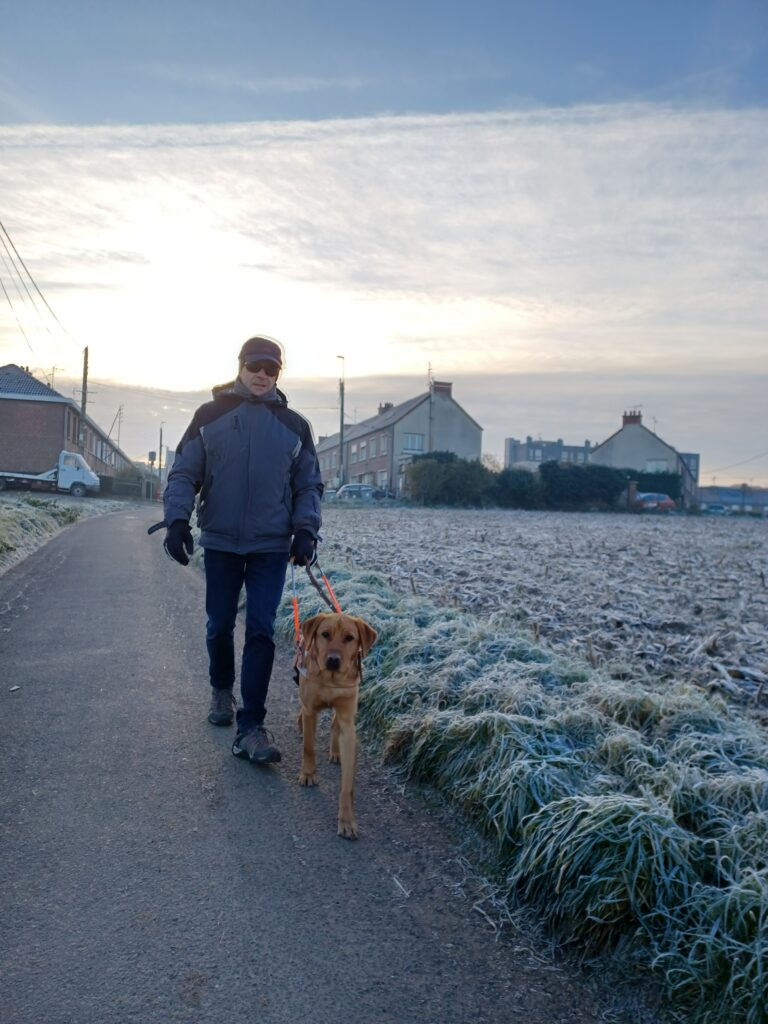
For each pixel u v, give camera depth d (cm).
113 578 1130
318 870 340
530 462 10088
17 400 4650
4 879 319
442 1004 261
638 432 7150
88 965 268
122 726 501
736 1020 244
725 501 11469
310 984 265
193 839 360
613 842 303
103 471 6838
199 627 805
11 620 808
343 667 385
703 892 285
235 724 514
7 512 1730
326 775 446
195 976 265
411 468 5128
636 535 2642
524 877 326
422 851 363
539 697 466
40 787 406
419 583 1102
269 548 464
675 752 405
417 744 441
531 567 1381
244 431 460
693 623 900
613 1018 261
